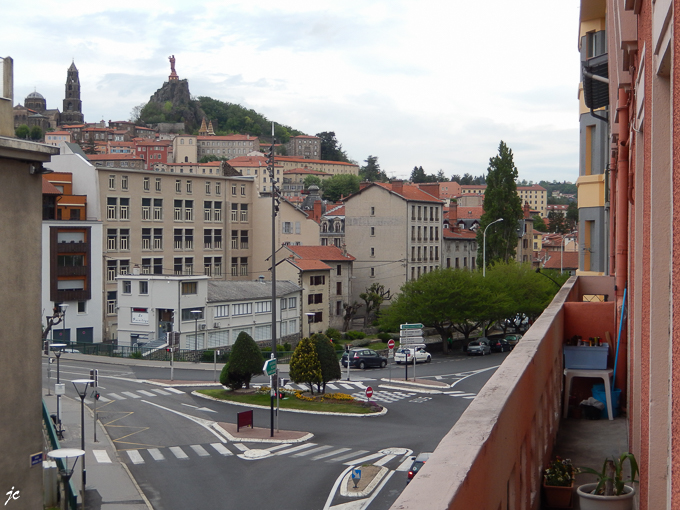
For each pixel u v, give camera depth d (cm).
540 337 740
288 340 7556
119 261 7762
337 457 3048
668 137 454
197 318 6438
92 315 7200
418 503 273
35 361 1309
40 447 1313
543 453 745
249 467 2897
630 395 877
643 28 536
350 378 5516
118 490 2561
